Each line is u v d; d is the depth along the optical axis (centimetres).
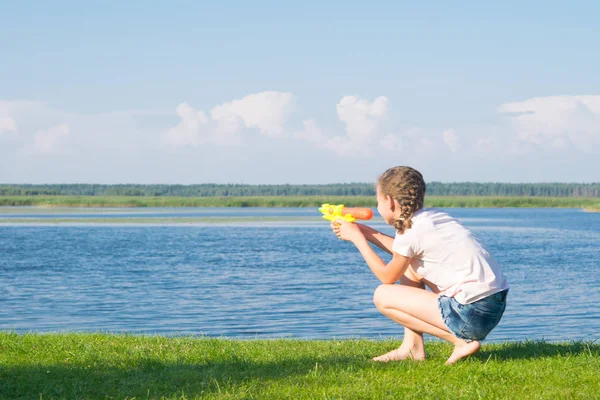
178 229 4944
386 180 504
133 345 654
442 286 500
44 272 2198
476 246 493
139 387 473
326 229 5019
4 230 4609
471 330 494
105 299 1594
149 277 2067
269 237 4069
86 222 6025
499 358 556
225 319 1313
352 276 2091
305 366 529
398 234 506
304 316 1348
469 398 437
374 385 464
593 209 12119
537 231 4891
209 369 521
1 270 2252
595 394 450
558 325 1243
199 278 2039
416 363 523
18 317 1339
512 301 1559
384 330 1187
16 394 460
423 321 509
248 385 468
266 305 1499
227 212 10812
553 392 451
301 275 2120
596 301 1555
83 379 502
